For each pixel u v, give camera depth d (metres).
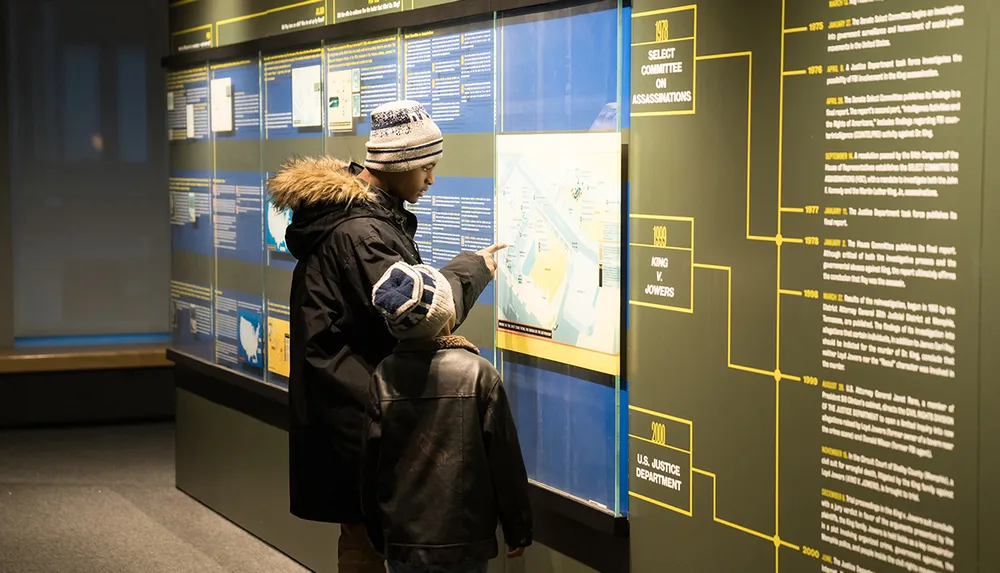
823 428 2.38
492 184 3.48
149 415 7.79
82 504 5.70
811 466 2.42
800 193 2.39
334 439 3.23
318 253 3.26
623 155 2.94
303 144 4.56
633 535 3.01
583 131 3.06
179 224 5.80
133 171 8.03
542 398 3.32
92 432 7.44
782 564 2.51
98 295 8.02
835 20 2.28
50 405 7.59
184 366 5.83
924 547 2.16
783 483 2.50
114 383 7.70
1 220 7.66
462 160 3.62
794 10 2.38
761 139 2.49
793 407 2.46
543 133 3.22
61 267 7.92
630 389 2.98
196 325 5.64
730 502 2.66
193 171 5.59
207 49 5.34
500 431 2.78
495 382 2.81
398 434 2.81
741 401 2.60
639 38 2.85
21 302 7.85
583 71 3.05
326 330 3.23
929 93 2.09
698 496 2.76
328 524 4.49
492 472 2.79
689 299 2.74
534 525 3.43
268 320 4.87
